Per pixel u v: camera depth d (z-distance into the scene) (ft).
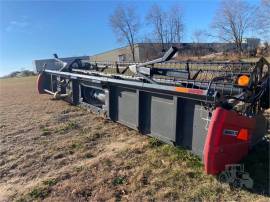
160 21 160.45
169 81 14.75
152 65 16.71
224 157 10.16
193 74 15.62
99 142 15.64
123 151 13.99
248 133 10.66
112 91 17.31
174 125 12.50
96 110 20.01
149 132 14.39
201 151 11.53
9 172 12.55
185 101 12.10
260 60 11.69
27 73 138.31
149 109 14.21
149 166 12.19
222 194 9.84
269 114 17.08
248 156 12.29
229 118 9.91
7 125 20.17
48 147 15.19
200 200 9.61
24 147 15.38
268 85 12.08
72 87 24.13
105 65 23.52
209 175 11.00
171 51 14.16
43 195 10.48
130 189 10.52
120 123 16.96
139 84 14.17
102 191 10.48
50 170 12.47
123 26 165.68
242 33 132.57
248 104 11.22
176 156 12.83
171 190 10.25
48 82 31.09
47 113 23.40
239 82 11.12
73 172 12.07
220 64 13.97
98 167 12.41
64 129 18.28
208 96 10.37
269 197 9.53
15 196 10.55
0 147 15.55
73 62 27.43
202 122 11.30
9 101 32.48
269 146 13.23
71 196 10.29
